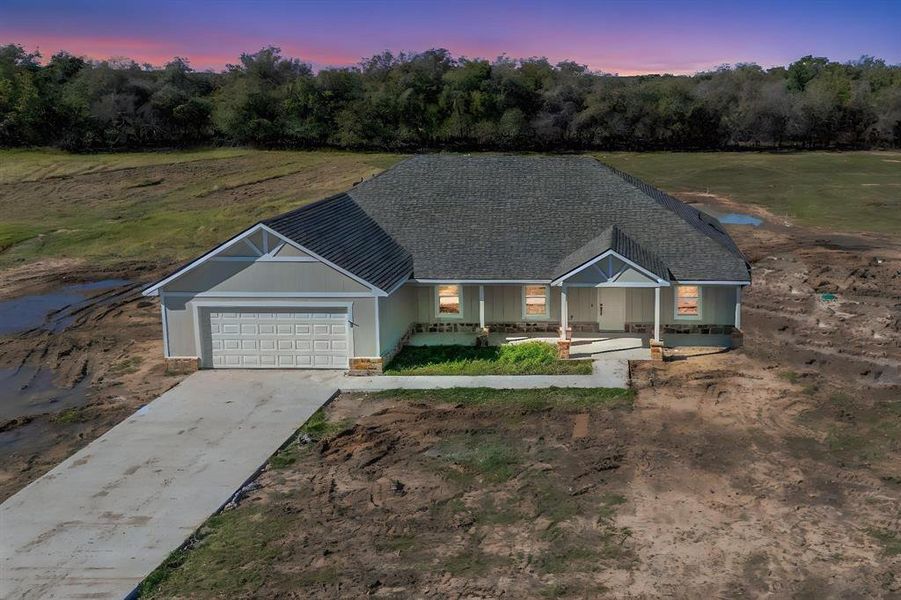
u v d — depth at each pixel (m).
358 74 87.62
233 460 15.58
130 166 63.88
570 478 14.71
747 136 81.75
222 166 65.06
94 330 26.67
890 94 80.06
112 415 18.59
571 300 24.00
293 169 63.69
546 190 26.23
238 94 77.69
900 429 16.86
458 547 12.41
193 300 21.22
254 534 12.78
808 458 15.48
